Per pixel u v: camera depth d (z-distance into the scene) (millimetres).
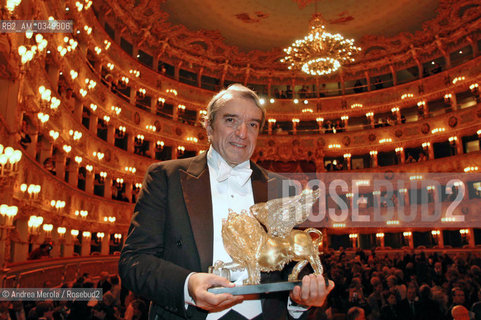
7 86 10242
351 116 35875
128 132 27781
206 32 32375
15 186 11711
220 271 1879
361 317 6035
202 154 2393
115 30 27547
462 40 30672
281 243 1938
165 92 31531
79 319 6371
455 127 29281
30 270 11805
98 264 19719
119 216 24438
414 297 7918
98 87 23250
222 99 2250
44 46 10336
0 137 9828
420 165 29609
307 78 37281
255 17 30812
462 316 5641
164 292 1754
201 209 2078
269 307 2033
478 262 16156
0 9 8133
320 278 1704
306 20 31109
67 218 17766
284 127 36906
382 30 32312
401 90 33469
